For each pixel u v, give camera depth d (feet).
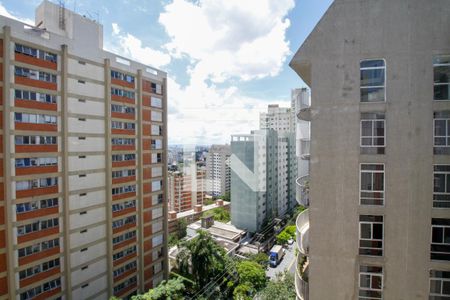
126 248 89.10
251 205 162.09
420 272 30.63
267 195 174.40
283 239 150.61
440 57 30.25
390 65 30.94
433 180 30.32
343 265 32.68
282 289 71.97
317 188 33.37
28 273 64.08
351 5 31.96
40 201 66.39
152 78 99.14
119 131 86.28
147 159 96.89
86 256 77.30
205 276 101.30
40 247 66.44
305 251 39.86
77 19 74.69
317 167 33.32
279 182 193.77
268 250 150.30
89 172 78.02
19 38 61.46
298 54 33.71
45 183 67.41
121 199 87.15
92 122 78.54
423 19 30.30
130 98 90.27
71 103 72.84
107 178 82.28
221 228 164.25
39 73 65.82
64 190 71.05
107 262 82.99
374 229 31.78
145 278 96.53
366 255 31.99
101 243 81.66
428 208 30.37
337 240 32.81
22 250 62.90
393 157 30.99
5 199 59.57
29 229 64.23
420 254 30.60
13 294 60.75
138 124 92.89
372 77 31.63
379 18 31.22
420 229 30.58
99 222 81.00
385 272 31.45
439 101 30.01
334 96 32.58
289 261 136.26
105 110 82.12
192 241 105.19
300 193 45.73
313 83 33.24
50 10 71.61
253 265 102.63
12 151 60.54
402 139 30.81
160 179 103.55
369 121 31.71
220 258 103.65
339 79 32.37
